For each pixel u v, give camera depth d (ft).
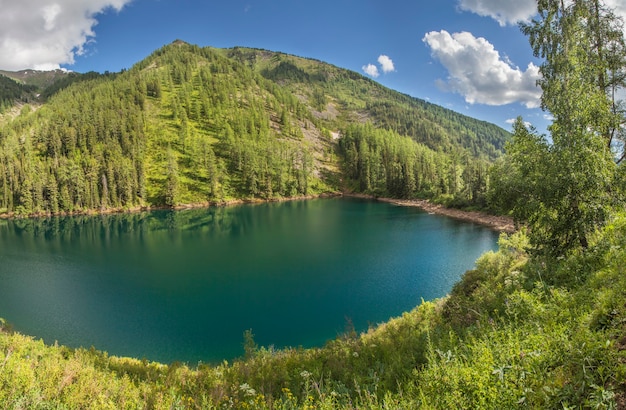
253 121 623.77
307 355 39.99
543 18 57.57
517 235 68.80
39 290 117.39
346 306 100.22
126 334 84.33
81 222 297.33
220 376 34.42
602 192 43.57
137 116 554.46
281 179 461.78
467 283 61.52
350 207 368.27
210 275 133.69
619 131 53.67
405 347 35.78
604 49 59.21
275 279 126.93
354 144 619.26
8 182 363.56
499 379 17.48
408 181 419.54
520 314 30.81
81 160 416.26
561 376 17.19
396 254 162.09
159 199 394.11
